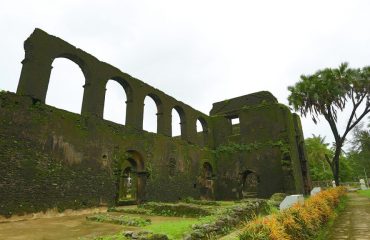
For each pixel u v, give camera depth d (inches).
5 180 419.2
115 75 689.0
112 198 593.0
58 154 506.6
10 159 432.5
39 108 494.9
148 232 237.0
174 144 836.0
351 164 2201.0
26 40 521.7
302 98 946.1
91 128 586.9
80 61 613.6
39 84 507.2
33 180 456.1
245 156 960.9
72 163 528.4
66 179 509.4
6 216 408.8
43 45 531.5
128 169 989.8
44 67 523.8
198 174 910.4
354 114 903.1
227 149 1005.8
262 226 181.5
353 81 895.1
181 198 803.4
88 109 591.8
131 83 732.7
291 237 205.0
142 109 749.3
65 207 493.4
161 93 840.3
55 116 518.9
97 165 579.5
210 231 267.4
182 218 428.8
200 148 957.8
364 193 994.7
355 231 316.5
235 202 688.4
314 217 283.6
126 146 667.4
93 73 625.9
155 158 750.5
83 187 536.7
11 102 454.9
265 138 937.5
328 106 913.5
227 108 1077.1
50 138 499.8
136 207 555.5
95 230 322.7
